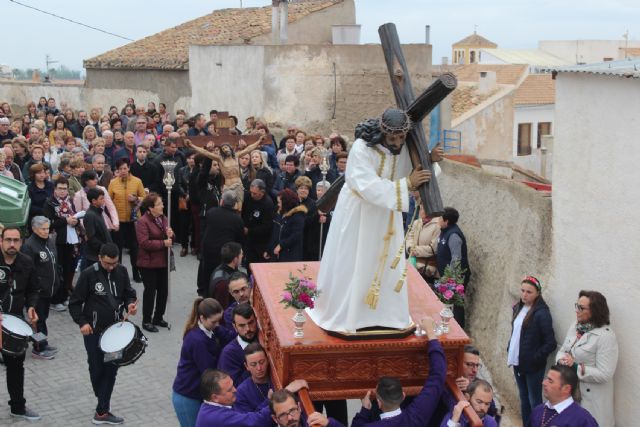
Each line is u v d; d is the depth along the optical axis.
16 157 15.02
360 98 21.42
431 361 5.75
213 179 13.91
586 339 7.77
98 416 8.98
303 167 15.44
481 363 10.61
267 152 16.58
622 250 7.73
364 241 5.80
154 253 11.55
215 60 23.91
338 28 24.47
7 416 9.07
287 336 5.82
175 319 12.23
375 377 5.88
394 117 5.44
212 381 6.34
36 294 9.16
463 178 12.32
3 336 8.42
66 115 20.80
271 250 12.38
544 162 20.50
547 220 9.16
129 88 27.52
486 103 29.09
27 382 10.00
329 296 5.95
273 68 22.09
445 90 5.28
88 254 11.77
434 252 11.17
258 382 6.61
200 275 12.47
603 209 8.02
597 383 7.76
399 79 5.73
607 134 7.94
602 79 7.98
